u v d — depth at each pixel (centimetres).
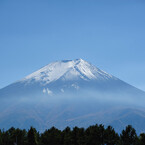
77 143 18288
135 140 16950
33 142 18250
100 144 17950
